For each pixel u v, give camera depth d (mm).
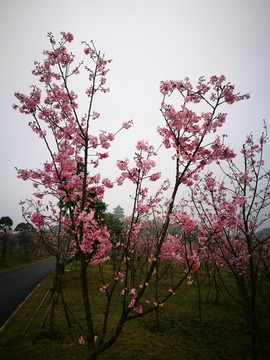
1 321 9734
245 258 8148
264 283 17609
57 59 5770
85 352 6871
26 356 6684
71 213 5379
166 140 5363
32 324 9047
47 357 6613
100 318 9812
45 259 49906
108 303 4781
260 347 7832
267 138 7398
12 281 20016
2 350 7078
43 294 14008
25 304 11992
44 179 5836
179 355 7195
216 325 9930
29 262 42281
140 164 5113
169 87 5332
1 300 13297
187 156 4844
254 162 7426
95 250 5203
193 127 5113
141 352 7180
